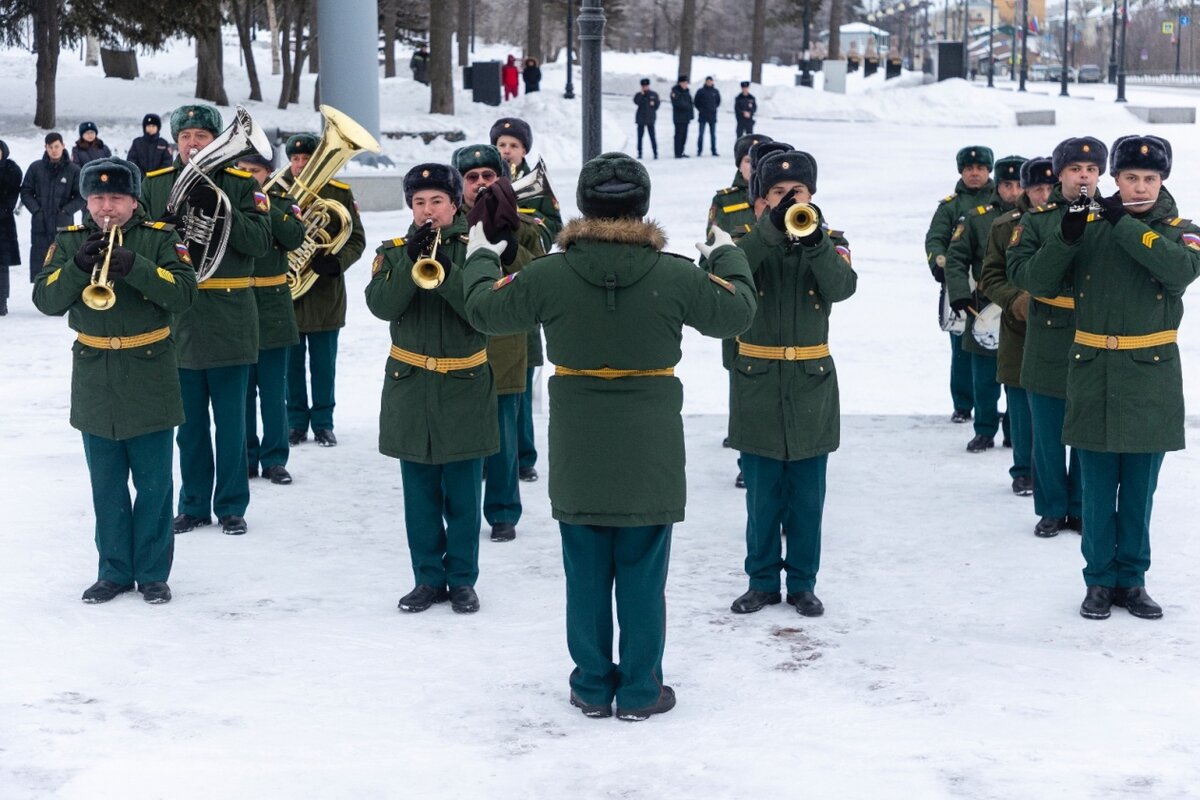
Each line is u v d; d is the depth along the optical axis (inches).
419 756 179.9
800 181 223.9
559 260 185.6
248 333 285.9
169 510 244.4
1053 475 282.2
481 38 3383.4
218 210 269.7
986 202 360.2
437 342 233.9
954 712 192.7
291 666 213.2
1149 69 4042.8
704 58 2974.9
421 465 237.3
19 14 1334.9
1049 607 240.4
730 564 268.5
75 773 173.8
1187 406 395.5
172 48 2578.7
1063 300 276.2
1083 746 180.2
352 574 262.5
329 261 320.5
